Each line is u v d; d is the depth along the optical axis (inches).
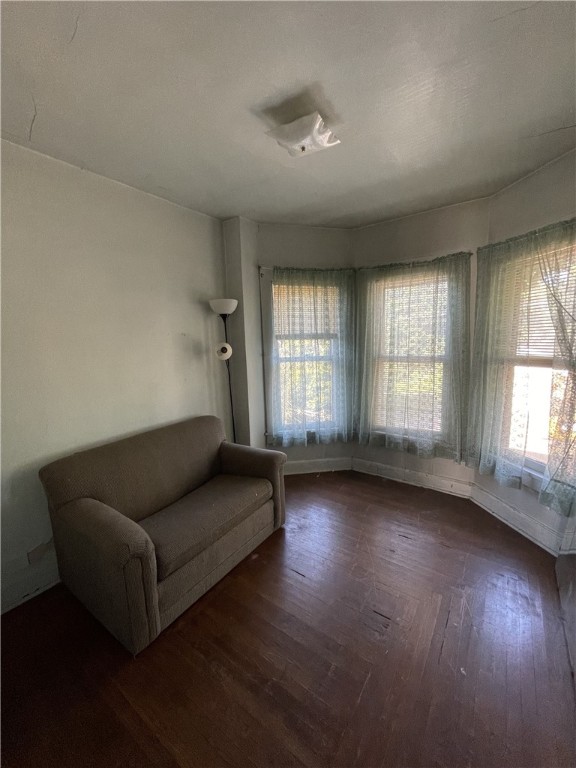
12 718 51.9
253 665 59.6
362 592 75.6
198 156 78.0
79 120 63.8
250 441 128.4
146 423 100.3
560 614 68.7
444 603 72.0
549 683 55.4
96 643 64.9
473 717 50.6
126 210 92.1
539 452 91.1
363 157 80.6
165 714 52.1
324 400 134.0
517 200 94.1
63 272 79.6
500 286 97.7
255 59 50.4
